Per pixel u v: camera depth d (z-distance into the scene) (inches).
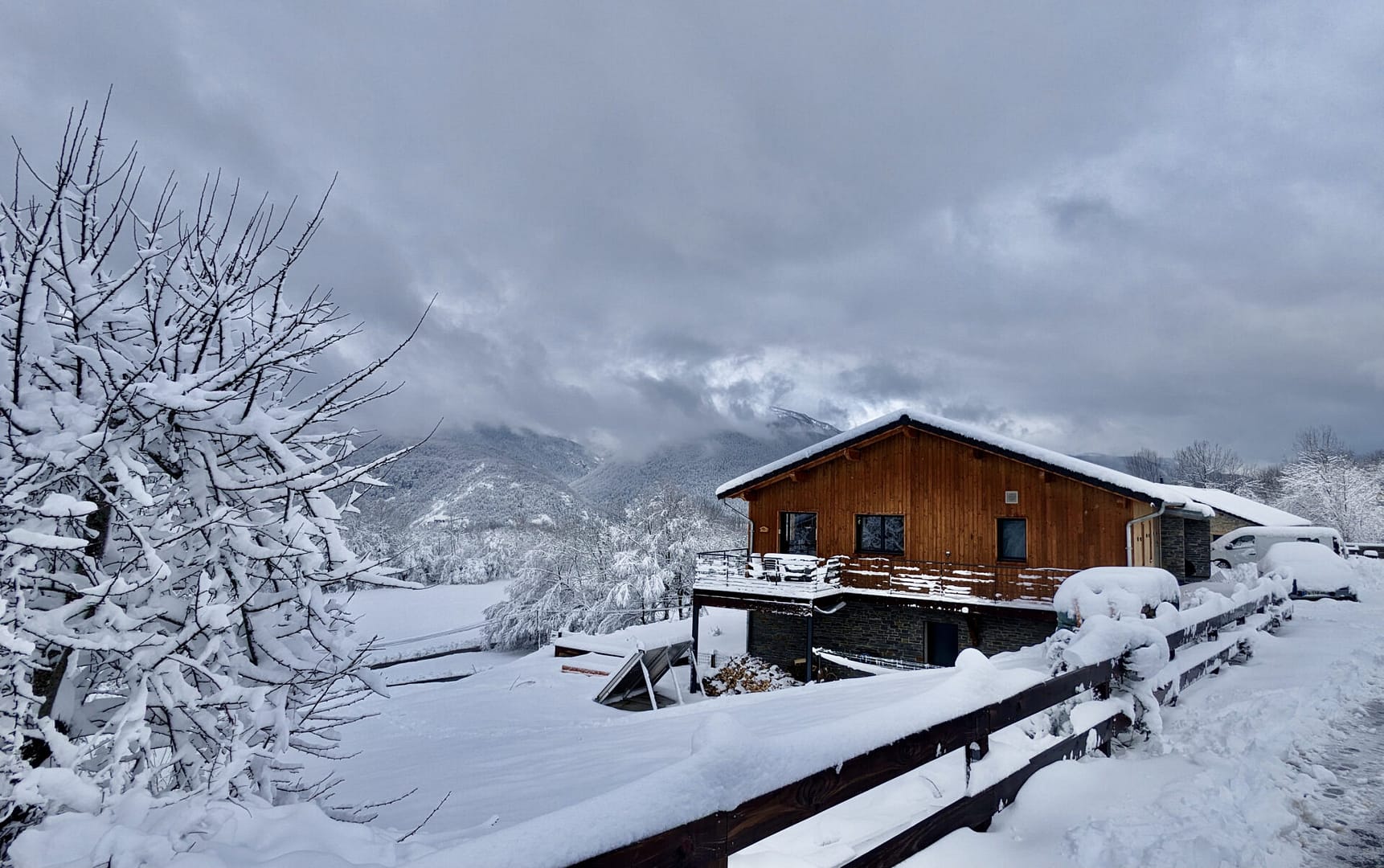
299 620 160.6
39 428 121.3
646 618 1422.2
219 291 145.7
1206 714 217.9
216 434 147.3
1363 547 1180.5
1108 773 164.2
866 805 137.9
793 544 848.9
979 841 127.1
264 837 112.2
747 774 86.6
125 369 135.5
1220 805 143.9
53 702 132.3
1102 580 297.9
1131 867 117.6
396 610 2044.8
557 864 62.7
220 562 149.5
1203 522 1031.6
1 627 102.7
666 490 1619.1
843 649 792.9
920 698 131.3
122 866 92.0
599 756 289.7
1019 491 713.6
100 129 137.1
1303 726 205.9
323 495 153.1
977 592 713.0
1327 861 126.3
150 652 125.0
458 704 539.8
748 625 860.6
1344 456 1895.9
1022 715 148.8
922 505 763.4
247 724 143.3
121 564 143.1
